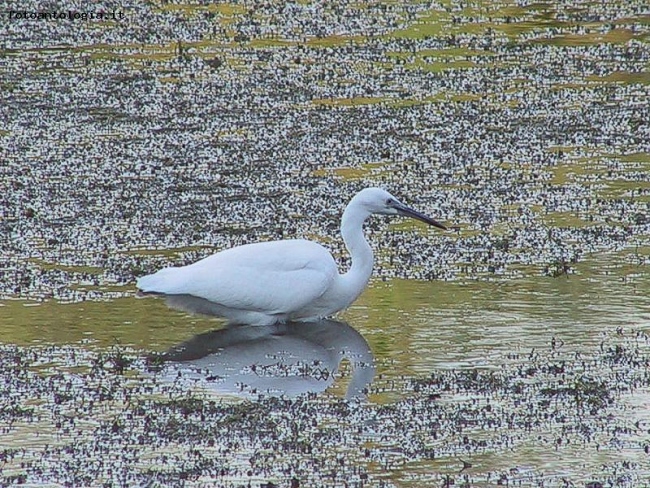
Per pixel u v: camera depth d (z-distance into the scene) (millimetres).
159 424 11555
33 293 14961
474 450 11086
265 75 26438
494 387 12391
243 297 14039
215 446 11141
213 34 30391
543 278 15516
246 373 12898
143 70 26750
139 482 10461
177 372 12906
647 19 31984
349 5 33844
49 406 11977
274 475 10602
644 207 18344
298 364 13148
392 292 15188
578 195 18953
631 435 11383
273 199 18609
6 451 11023
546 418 11727
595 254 16375
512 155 21109
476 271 15812
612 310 14422
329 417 11750
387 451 11062
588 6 33719
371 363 13148
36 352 13297
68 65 27156
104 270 15688
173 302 14172
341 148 21391
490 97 24859
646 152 21328
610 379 12555
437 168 20328
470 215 18016
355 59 27922
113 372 12836
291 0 34469
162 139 21781
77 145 21359
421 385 12469
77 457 10938
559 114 23641
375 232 17484
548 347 13414
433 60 27906
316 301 14469
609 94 25078
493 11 33156
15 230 17141
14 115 23125
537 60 27922
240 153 21000
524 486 10453
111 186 19156
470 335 13812
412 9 33406
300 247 14453
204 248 16406
